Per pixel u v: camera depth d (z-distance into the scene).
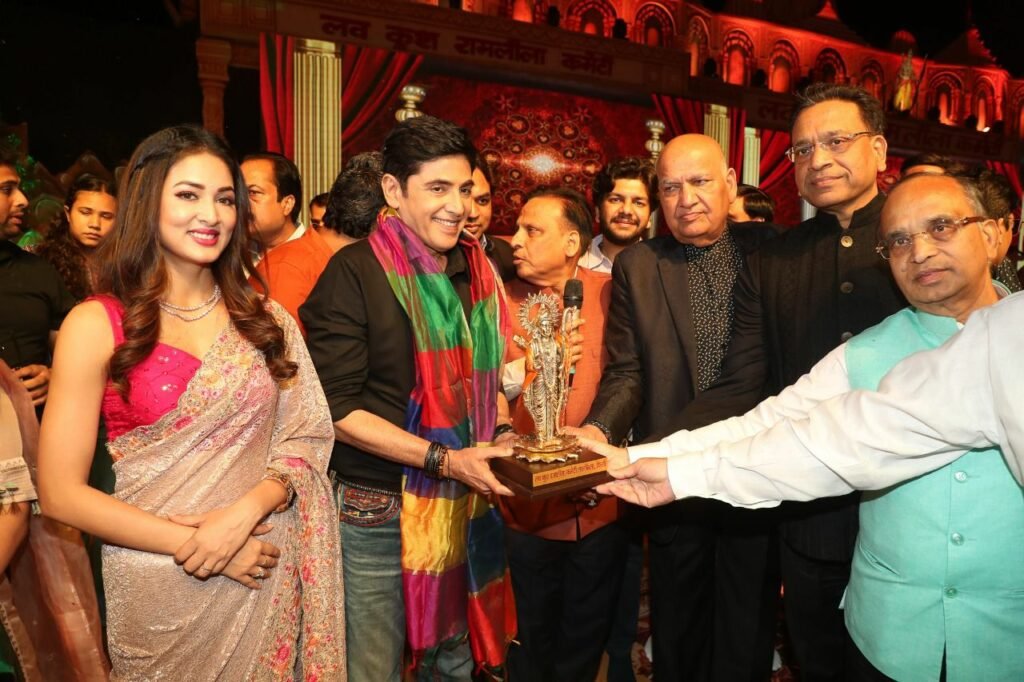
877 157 1.92
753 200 3.91
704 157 2.12
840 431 1.42
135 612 1.39
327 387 1.67
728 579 2.21
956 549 1.38
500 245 2.68
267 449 1.54
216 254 1.41
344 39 7.80
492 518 1.90
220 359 1.42
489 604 1.87
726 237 2.28
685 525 2.22
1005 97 12.91
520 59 8.65
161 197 1.37
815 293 1.96
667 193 2.17
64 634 1.95
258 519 1.41
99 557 2.47
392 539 1.76
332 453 1.77
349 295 1.68
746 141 10.54
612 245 3.13
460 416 1.74
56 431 1.30
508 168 8.90
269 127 7.59
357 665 1.75
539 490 1.59
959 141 12.05
